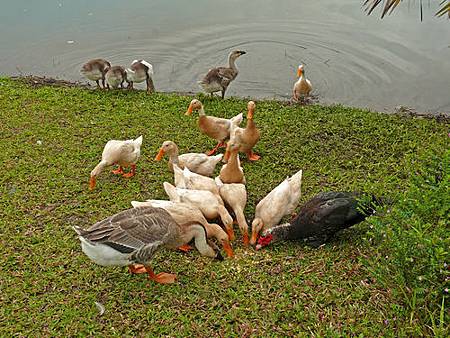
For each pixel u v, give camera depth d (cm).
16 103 405
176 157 310
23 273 243
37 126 372
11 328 216
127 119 385
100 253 218
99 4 620
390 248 217
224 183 293
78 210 286
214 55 509
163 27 563
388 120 376
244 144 323
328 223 247
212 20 580
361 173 318
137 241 223
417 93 436
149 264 235
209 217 267
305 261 248
